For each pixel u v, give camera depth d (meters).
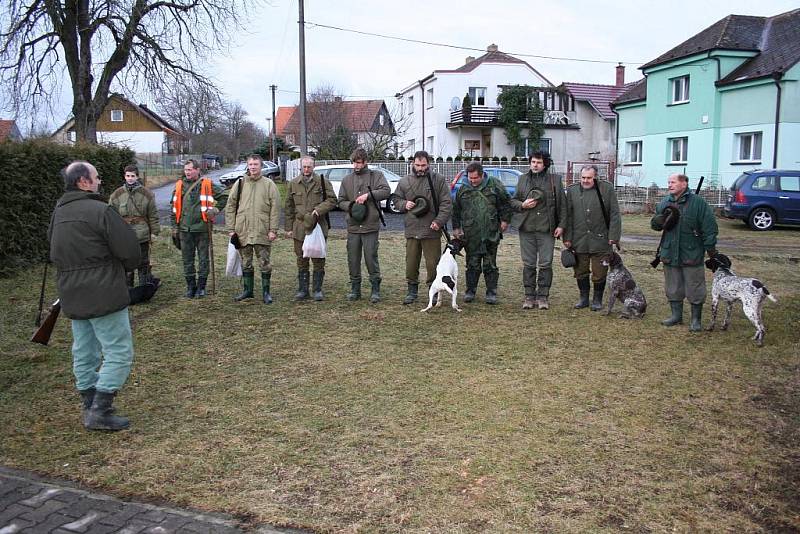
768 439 4.13
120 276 4.21
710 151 23.94
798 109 21.12
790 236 16.12
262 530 3.11
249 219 7.77
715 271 6.61
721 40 23.39
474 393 4.93
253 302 8.02
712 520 3.20
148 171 45.59
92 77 21.72
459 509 3.29
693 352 5.98
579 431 4.24
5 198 9.27
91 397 4.39
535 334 6.61
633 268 11.08
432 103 38.38
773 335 6.49
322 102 42.41
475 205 7.70
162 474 3.66
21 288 8.63
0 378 5.25
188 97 23.14
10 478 3.61
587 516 3.23
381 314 7.44
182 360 5.76
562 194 7.47
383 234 15.19
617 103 29.42
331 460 3.83
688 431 4.25
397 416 4.49
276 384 5.15
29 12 19.75
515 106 35.97
